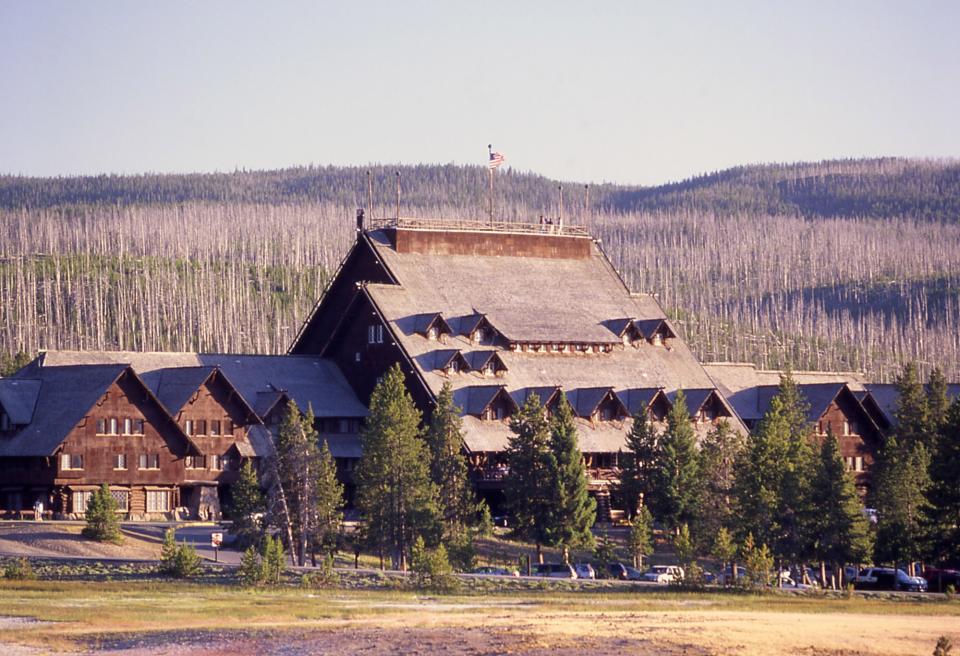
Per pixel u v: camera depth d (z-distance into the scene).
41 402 162.25
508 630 93.19
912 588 143.00
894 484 152.25
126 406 160.88
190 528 155.38
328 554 138.62
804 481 139.75
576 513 146.75
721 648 87.25
